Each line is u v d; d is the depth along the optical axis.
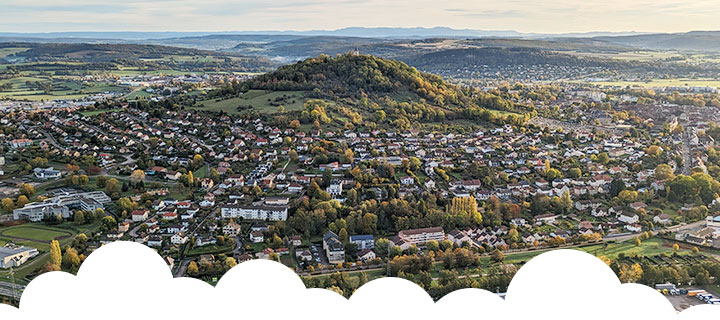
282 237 161.00
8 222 170.25
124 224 168.12
